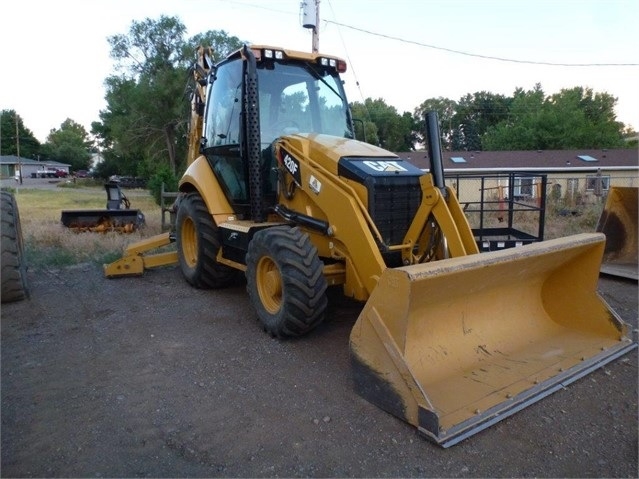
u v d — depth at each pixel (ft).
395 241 14.34
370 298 10.74
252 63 16.15
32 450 9.34
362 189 13.73
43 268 24.54
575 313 14.44
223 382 12.14
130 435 9.86
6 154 238.89
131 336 15.26
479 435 9.84
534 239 24.95
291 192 15.74
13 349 14.20
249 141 16.35
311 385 11.91
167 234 24.76
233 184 18.26
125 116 102.83
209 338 15.05
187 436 9.85
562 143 130.52
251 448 9.46
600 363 12.73
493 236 27.04
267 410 10.80
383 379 10.54
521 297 14.23
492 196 66.28
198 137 22.59
